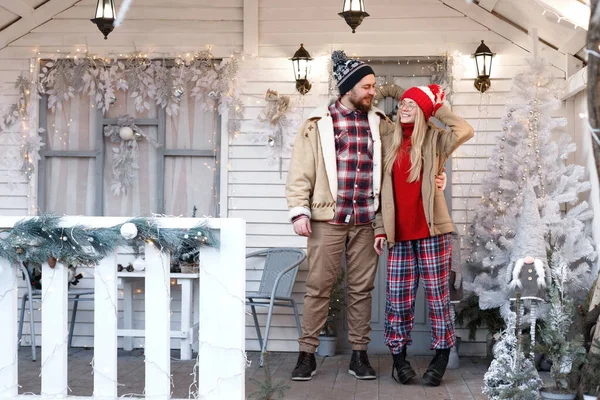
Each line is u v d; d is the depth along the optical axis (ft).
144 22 22.50
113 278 12.78
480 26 21.76
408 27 21.90
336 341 21.66
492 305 19.07
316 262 17.75
